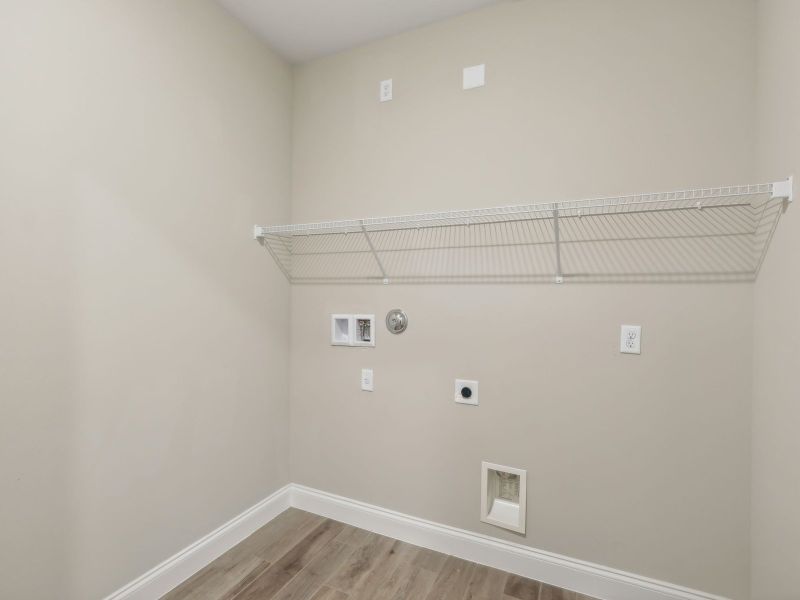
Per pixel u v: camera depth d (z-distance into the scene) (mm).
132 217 1557
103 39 1449
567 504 1749
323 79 2326
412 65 2076
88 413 1421
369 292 2186
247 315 2111
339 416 2275
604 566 1687
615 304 1664
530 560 1801
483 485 1901
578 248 1724
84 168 1396
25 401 1251
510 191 1850
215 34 1910
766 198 1375
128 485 1554
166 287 1694
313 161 2352
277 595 1688
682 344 1564
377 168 2162
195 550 1814
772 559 1273
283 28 2088
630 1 1635
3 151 1186
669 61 1576
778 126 1259
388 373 2133
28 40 1238
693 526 1553
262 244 2207
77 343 1385
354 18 2002
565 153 1745
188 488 1798
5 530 1213
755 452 1428
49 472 1312
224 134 1967
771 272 1317
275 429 2309
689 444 1556
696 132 1537
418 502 2061
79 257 1386
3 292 1196
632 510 1643
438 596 1689
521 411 1833
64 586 1354
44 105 1280
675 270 1572
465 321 1947
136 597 1572
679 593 1564
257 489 2184
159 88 1653
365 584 1760
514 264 1843
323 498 2314
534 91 1804
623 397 1653
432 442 2025
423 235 2041
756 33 1452
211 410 1910
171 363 1719
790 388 1165
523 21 1827
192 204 1806
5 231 1195
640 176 1619
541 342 1794
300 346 2395
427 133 2033
